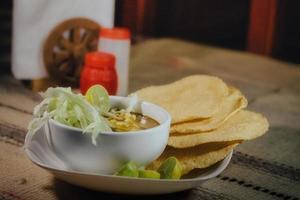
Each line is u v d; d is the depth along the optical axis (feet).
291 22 7.97
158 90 3.46
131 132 2.65
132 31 8.39
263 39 8.09
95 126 2.62
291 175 3.33
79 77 4.43
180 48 6.81
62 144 2.69
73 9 4.35
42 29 4.30
